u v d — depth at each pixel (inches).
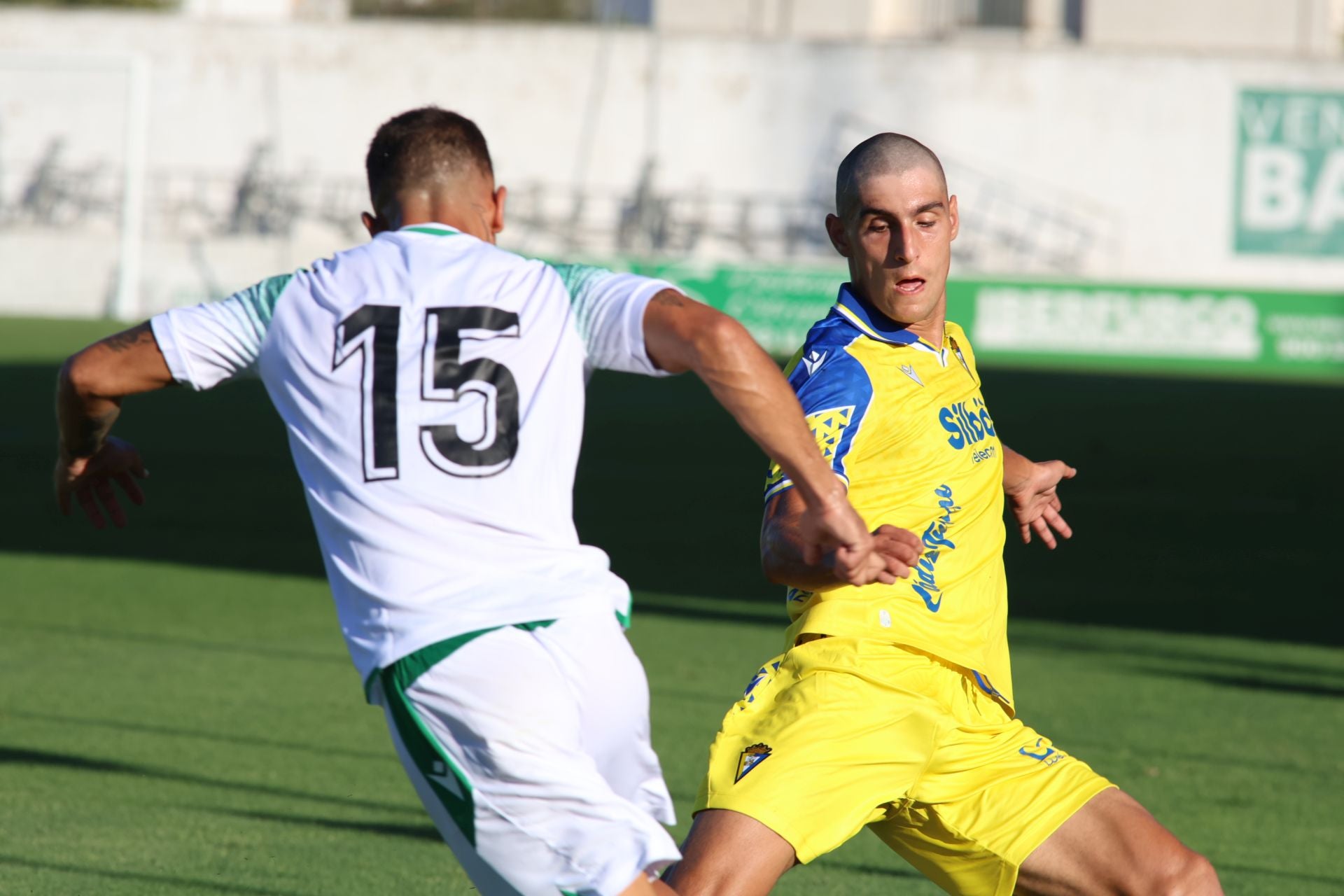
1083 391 3417.8
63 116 5182.1
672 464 2214.6
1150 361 4365.2
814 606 443.8
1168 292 4345.5
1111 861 424.2
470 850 353.1
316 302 371.2
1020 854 429.1
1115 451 2395.4
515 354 362.6
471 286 368.2
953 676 445.1
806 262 5029.5
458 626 346.9
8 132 5196.9
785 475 411.2
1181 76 4896.7
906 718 430.3
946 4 5393.7
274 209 5167.3
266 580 1321.4
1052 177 4963.1
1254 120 4891.7
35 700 909.2
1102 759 816.3
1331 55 5012.3
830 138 5009.8
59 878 609.6
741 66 5017.2
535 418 361.1
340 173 5157.5
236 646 1064.2
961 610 447.5
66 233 5128.0
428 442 357.1
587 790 344.5
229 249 5132.9
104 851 646.5
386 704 356.8
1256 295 4325.8
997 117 4960.6
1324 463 2325.3
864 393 440.1
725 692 946.1
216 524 1616.6
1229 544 1625.2
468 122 399.5
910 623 438.9
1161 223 4950.8
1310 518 1817.2
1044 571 1453.0
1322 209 4896.7
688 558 1471.5
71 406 376.5
